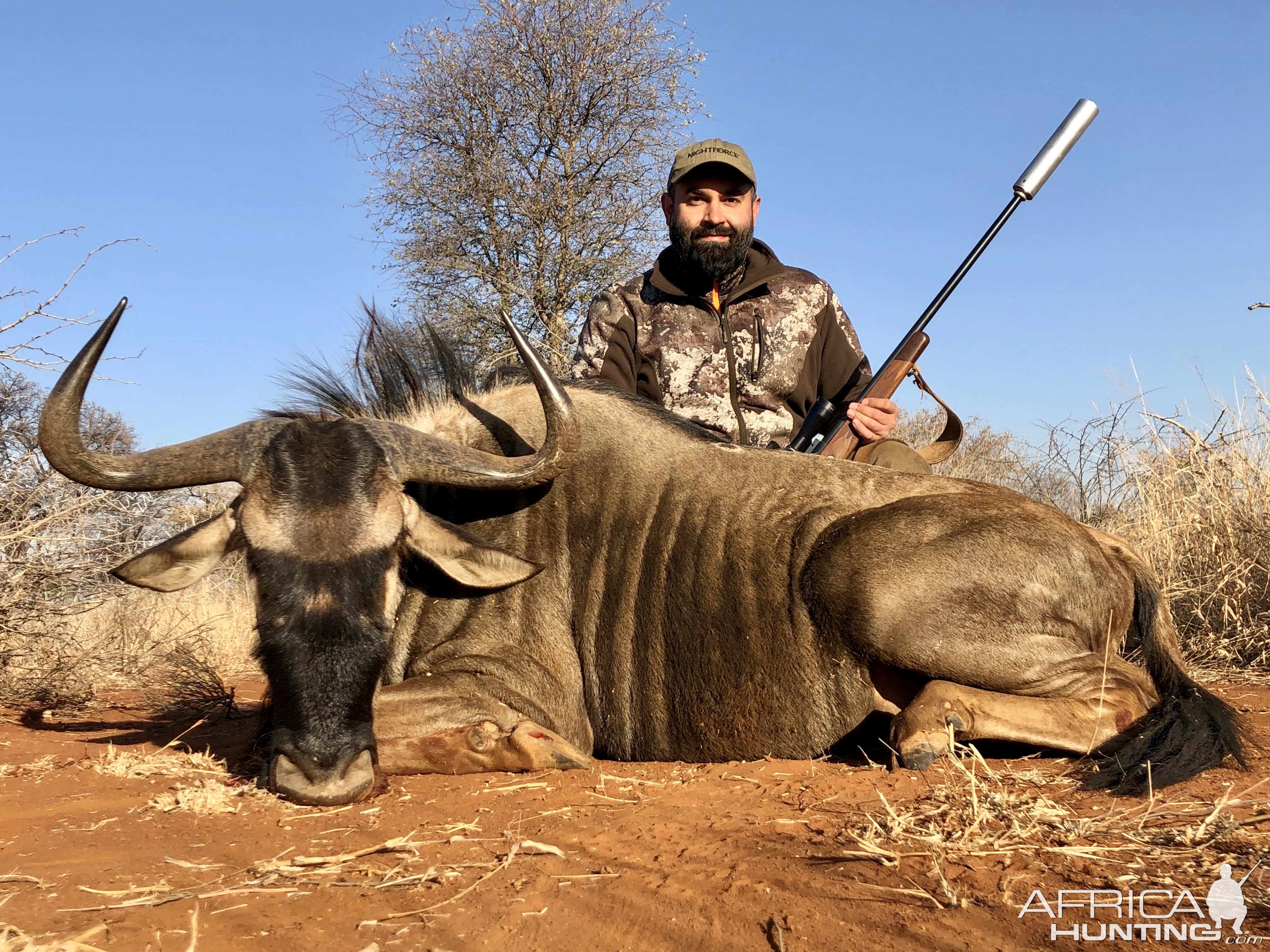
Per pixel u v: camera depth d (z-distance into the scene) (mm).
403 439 4273
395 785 4000
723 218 6184
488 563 4359
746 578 4391
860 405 5512
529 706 4434
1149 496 7250
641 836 3150
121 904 2678
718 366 6312
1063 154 5988
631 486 4770
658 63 16969
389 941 2424
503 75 16547
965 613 4043
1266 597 6387
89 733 5340
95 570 6633
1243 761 3619
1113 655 4320
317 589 3779
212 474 4098
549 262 16016
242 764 4418
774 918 2436
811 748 4238
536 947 2381
